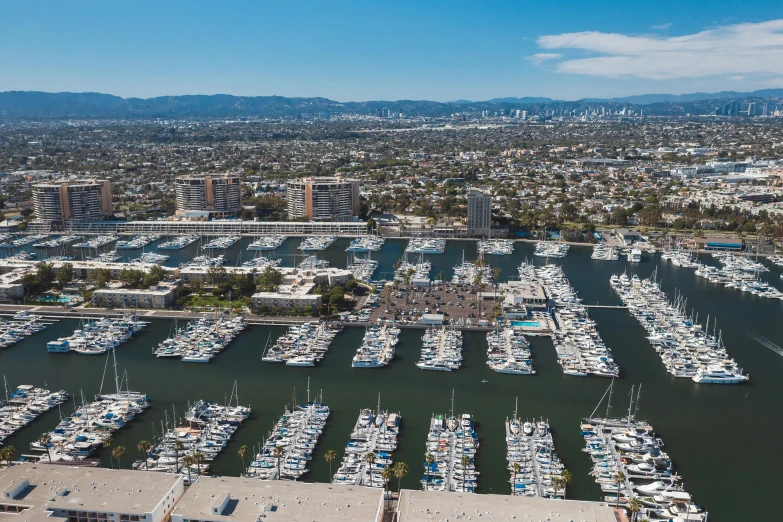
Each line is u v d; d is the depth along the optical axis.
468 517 199.25
